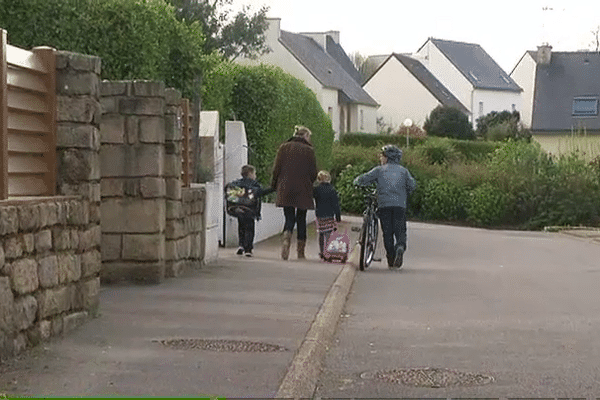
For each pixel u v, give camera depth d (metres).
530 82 114.94
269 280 16.19
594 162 47.62
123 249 15.23
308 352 9.61
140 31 18.92
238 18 65.62
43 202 9.86
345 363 9.73
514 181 47.22
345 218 47.53
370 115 96.25
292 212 20.83
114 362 9.00
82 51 18.53
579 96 88.44
